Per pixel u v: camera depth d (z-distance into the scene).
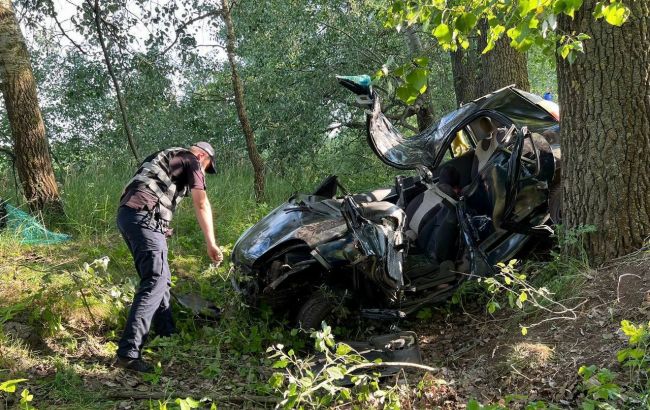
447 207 5.77
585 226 4.82
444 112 13.56
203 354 4.94
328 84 11.71
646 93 4.63
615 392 3.06
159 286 4.66
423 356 4.81
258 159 9.55
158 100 11.56
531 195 5.46
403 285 4.93
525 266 5.24
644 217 4.70
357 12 11.64
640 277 4.36
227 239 7.68
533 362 4.03
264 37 11.96
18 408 3.91
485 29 9.71
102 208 8.09
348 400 4.03
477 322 5.11
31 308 5.23
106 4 10.18
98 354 4.82
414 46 11.64
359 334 5.29
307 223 5.40
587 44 4.69
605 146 4.71
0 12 7.49
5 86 7.48
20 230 7.03
